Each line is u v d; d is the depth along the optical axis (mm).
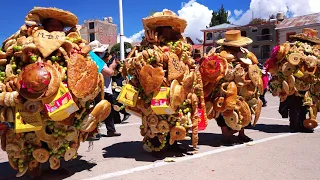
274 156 5402
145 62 4918
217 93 5965
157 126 5109
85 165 5004
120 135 7402
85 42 4492
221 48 6293
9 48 3912
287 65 6898
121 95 5160
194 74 5312
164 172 4633
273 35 34844
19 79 3703
